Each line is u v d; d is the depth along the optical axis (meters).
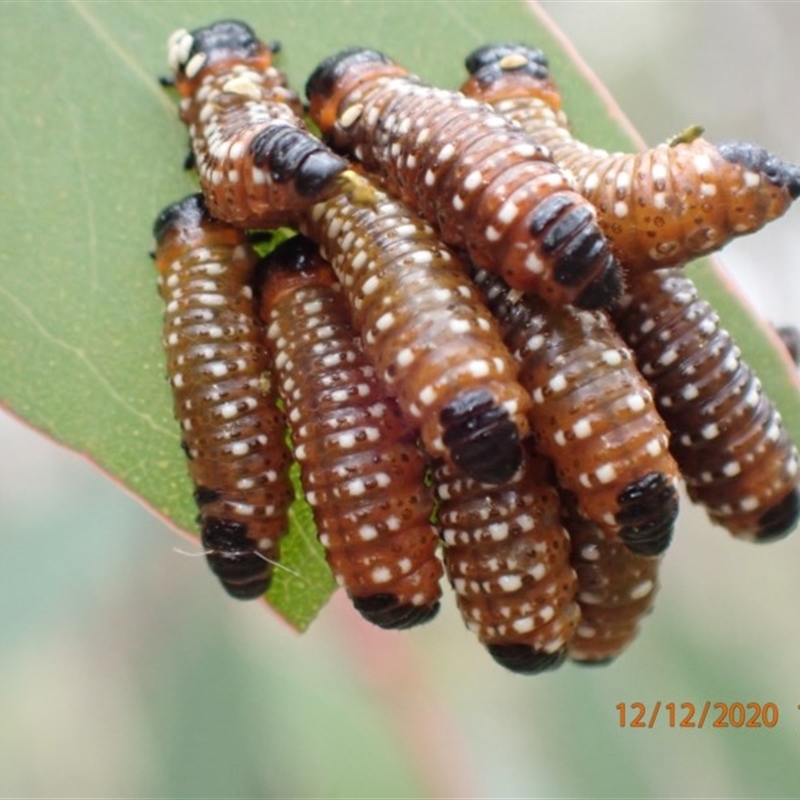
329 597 0.07
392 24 0.07
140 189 0.07
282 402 0.06
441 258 0.06
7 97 0.07
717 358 0.06
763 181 0.06
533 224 0.05
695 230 0.06
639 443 0.06
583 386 0.06
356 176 0.06
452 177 0.06
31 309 0.07
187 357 0.06
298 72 0.07
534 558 0.06
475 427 0.05
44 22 0.07
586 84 0.07
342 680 0.09
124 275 0.07
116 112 0.07
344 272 0.06
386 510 0.06
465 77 0.07
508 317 0.06
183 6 0.07
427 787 0.09
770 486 0.06
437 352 0.05
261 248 0.07
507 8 0.07
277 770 0.09
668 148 0.06
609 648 0.06
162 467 0.07
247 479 0.06
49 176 0.07
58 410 0.07
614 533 0.06
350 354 0.06
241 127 0.06
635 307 0.06
